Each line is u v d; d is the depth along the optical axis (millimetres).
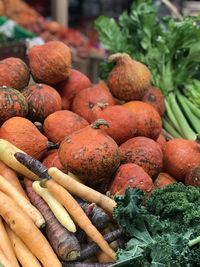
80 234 660
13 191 686
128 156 785
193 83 1180
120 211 641
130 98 954
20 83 885
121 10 3697
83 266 630
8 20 2557
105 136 728
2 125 789
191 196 680
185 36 1130
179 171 842
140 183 720
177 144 855
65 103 940
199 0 3660
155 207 673
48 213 660
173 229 624
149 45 1183
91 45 2924
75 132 748
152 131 875
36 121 863
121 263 595
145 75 959
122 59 953
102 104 835
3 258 615
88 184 735
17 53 1979
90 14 3736
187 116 1108
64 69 902
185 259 578
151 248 590
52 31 2729
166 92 1138
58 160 759
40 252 627
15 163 724
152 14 1184
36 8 3580
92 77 2508
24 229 634
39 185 684
